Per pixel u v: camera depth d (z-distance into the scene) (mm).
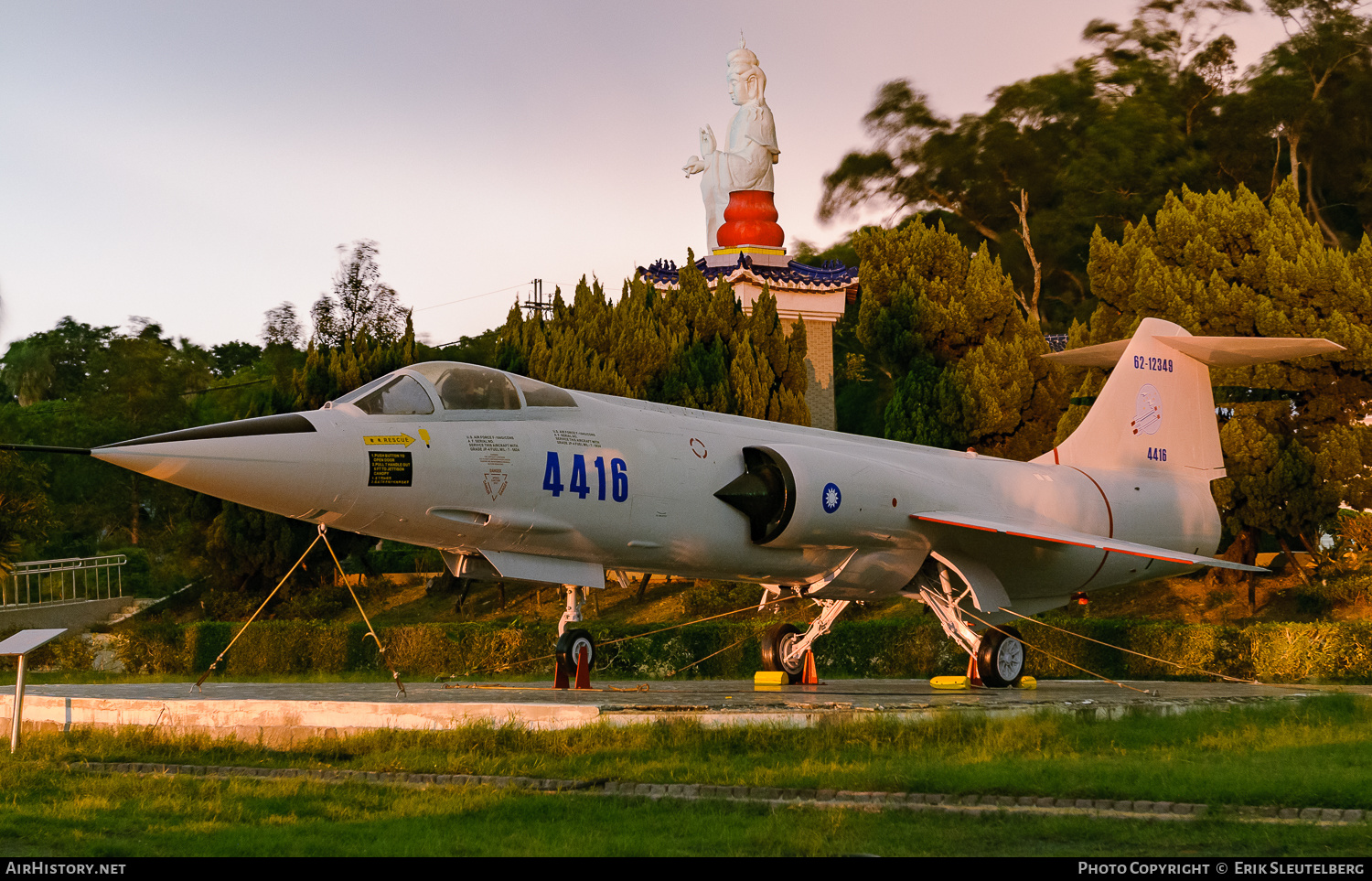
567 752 13172
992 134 65250
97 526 54719
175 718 16000
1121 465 24062
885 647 26891
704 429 19375
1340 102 58875
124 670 31891
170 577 41031
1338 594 28328
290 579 36250
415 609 36688
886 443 21938
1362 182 58688
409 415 16391
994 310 35219
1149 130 59156
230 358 87688
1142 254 31812
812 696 17391
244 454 14977
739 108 41844
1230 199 32469
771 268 39500
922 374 34031
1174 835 9008
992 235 67188
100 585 43844
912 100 69438
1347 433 29641
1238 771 11117
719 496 18750
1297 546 34750
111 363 59750
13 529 35156
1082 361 25672
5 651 15078
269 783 12055
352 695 17312
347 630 29641
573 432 17641
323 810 10648
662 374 34281
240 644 30562
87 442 54531
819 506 18719
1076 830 9250
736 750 13242
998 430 33750
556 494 17109
